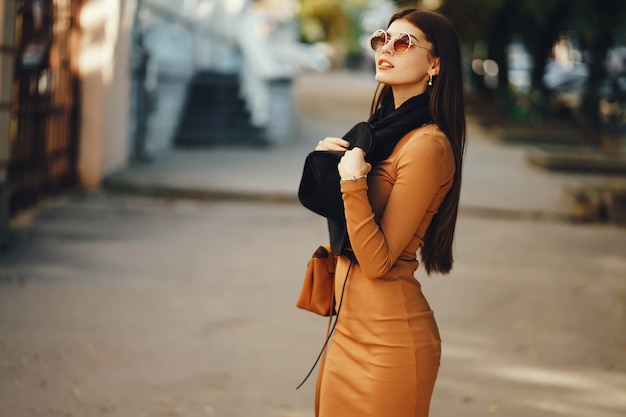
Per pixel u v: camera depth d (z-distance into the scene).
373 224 2.98
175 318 6.80
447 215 3.24
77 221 10.37
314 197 3.11
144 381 5.39
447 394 5.47
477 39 29.89
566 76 38.00
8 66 8.37
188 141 18.08
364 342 3.12
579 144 23.56
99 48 12.35
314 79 44.81
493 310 7.59
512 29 29.17
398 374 3.08
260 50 19.47
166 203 11.99
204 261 8.84
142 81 15.01
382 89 3.47
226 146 18.08
